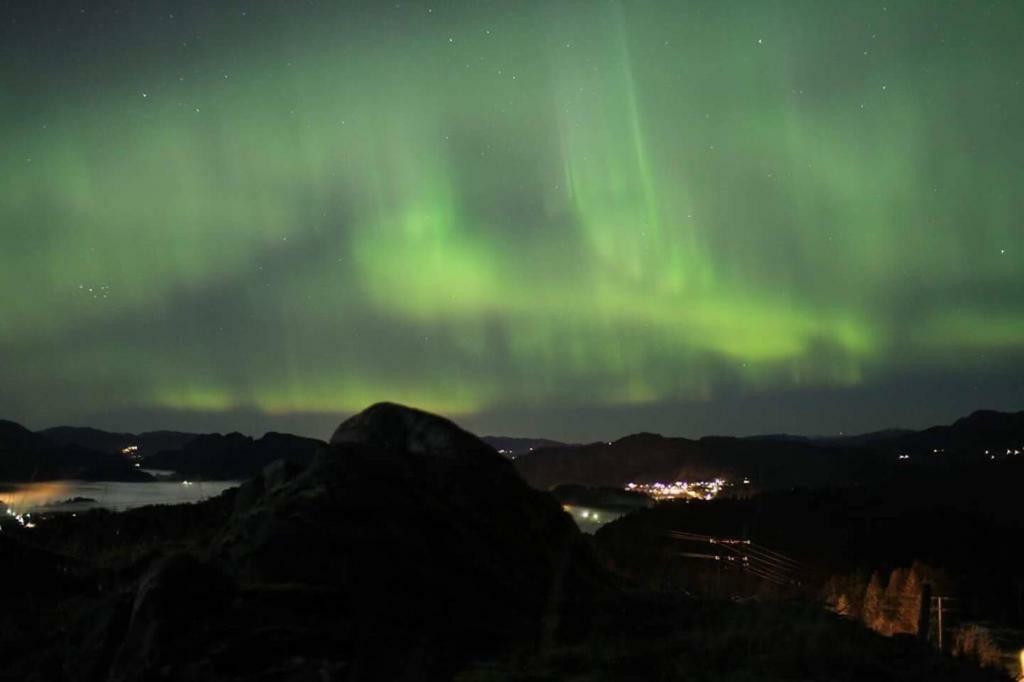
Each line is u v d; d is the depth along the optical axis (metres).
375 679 7.08
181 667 6.83
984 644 16.05
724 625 9.27
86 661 7.25
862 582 23.31
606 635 8.72
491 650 8.23
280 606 7.86
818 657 8.44
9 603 9.05
